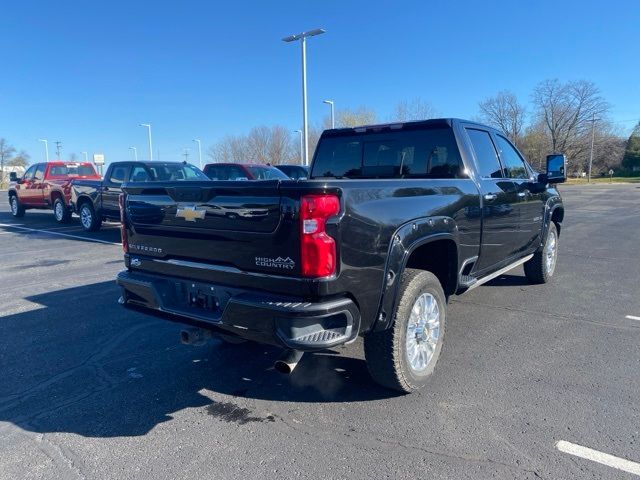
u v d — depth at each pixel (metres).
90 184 12.96
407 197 3.38
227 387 3.78
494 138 5.28
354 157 5.29
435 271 4.11
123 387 3.80
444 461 2.78
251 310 2.87
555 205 6.71
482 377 3.86
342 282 2.82
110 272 8.09
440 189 3.80
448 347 4.50
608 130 86.38
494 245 4.82
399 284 3.26
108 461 2.84
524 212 5.56
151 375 4.02
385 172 5.06
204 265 3.23
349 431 3.12
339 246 2.79
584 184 63.50
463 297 6.23
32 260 9.29
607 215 18.48
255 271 2.96
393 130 4.93
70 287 7.03
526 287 6.76
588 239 11.74
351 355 4.37
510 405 3.41
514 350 4.42
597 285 6.87
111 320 5.46
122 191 3.86
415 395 3.58
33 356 4.42
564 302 5.99
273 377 3.95
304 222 2.71
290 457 2.85
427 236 3.51
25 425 3.25
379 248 3.06
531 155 77.69
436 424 3.18
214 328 3.19
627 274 7.61
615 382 3.74
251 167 14.05
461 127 4.66
